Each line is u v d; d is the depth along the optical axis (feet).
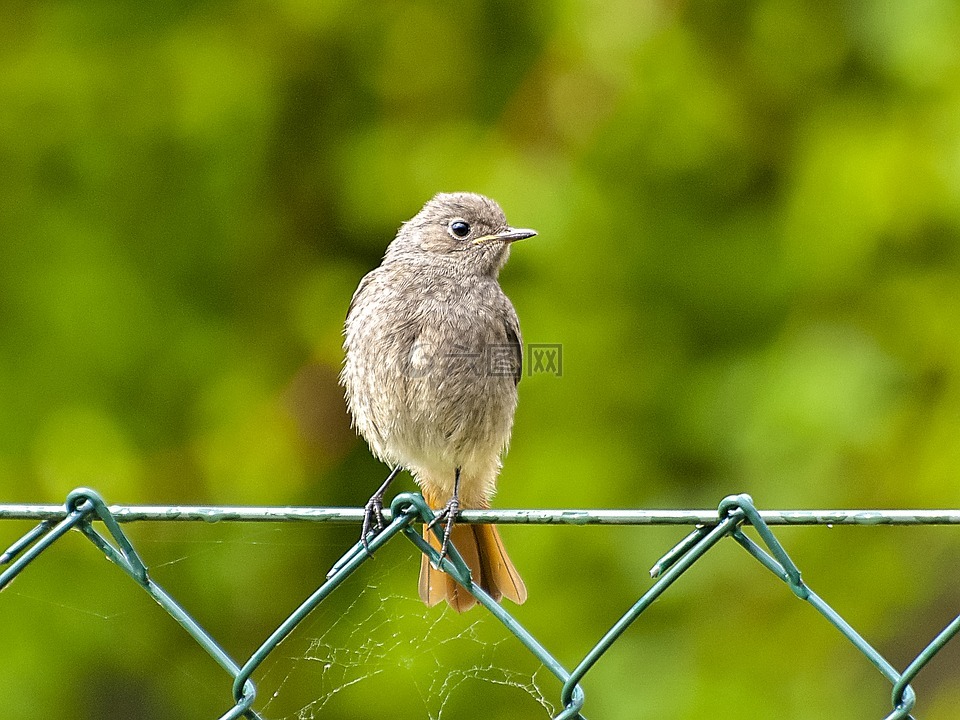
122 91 39.45
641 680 36.88
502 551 26.30
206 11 39.78
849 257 38.68
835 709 37.83
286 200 41.11
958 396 38.55
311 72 40.70
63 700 37.45
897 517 16.78
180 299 40.27
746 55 40.04
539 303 39.11
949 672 41.50
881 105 39.34
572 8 39.22
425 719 36.88
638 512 17.37
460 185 39.32
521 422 39.01
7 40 39.24
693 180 39.93
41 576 37.52
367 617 37.86
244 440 39.73
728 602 37.60
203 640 17.54
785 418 37.63
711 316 39.88
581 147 39.42
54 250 39.42
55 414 38.81
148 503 39.06
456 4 40.45
